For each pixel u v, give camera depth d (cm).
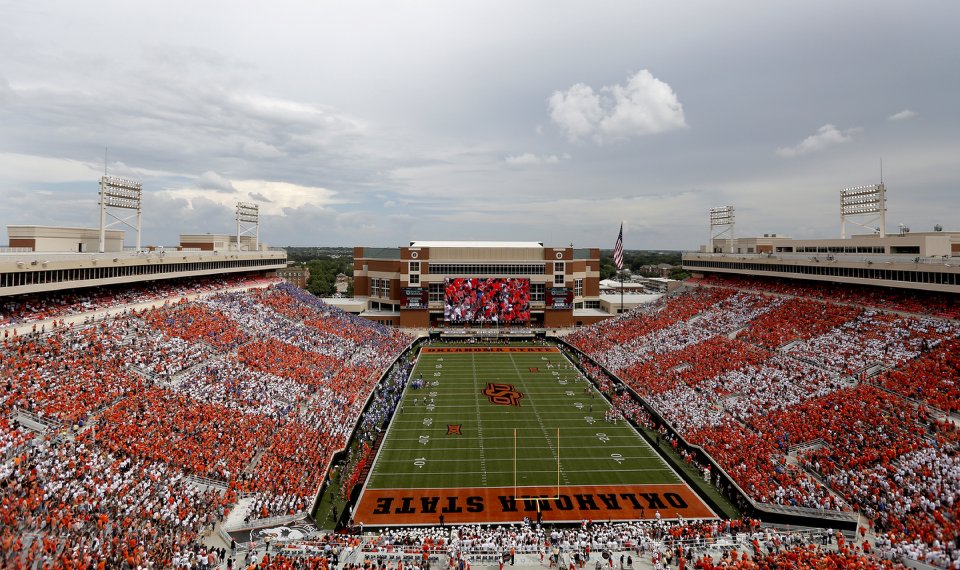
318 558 2738
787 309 6625
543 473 4197
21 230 5622
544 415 5553
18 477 2673
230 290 7581
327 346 6756
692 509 3656
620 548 3022
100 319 4819
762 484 3559
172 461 3312
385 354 7581
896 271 5350
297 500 3388
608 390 6319
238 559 2686
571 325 10056
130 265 5578
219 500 3155
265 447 3900
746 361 5638
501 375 7181
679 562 2772
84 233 6206
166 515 2822
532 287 10075
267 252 8944
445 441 4838
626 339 7869
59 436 3122
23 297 4666
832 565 2497
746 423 4472
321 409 4844
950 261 5069
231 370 4900
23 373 3562
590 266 11119
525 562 2891
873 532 2988
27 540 2308
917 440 3503
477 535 3136
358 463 4253
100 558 2311
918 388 4081
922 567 2467
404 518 3522
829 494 3334
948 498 2922
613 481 4066
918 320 5075
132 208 5969
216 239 8631
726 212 9375
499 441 4841
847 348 5134
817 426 4066
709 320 7356
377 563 2808
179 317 5506
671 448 4688
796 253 7431
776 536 3025
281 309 7469
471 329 9744
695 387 5441
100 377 3872
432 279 9969
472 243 11631
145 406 3762
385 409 5588
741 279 8475
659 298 9538
